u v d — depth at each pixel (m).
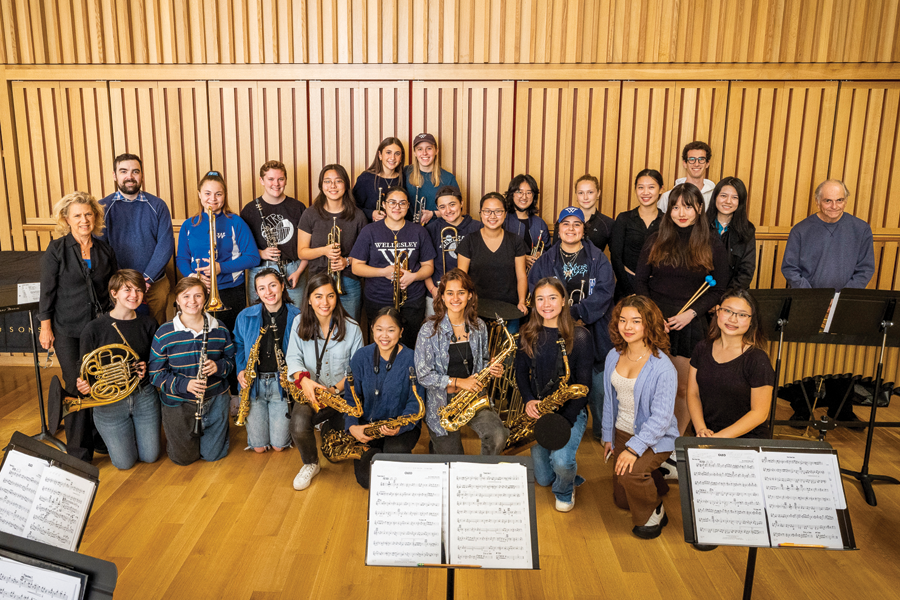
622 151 5.00
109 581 1.59
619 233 4.25
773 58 4.83
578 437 3.10
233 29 4.89
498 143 5.02
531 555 1.87
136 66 4.98
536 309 3.19
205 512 3.05
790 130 4.93
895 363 5.07
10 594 1.51
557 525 3.01
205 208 4.32
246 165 5.10
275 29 4.86
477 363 3.33
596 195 4.45
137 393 3.46
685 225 3.61
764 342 3.03
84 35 4.95
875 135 4.91
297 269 4.55
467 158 5.04
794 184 5.01
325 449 3.39
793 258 4.24
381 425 3.20
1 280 4.59
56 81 5.03
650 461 2.84
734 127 4.94
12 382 4.82
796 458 2.05
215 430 3.54
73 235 3.69
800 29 4.78
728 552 2.82
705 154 4.40
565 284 3.81
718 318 3.02
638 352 2.95
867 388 3.89
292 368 3.43
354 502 3.17
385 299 4.20
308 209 4.43
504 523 1.89
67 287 3.69
